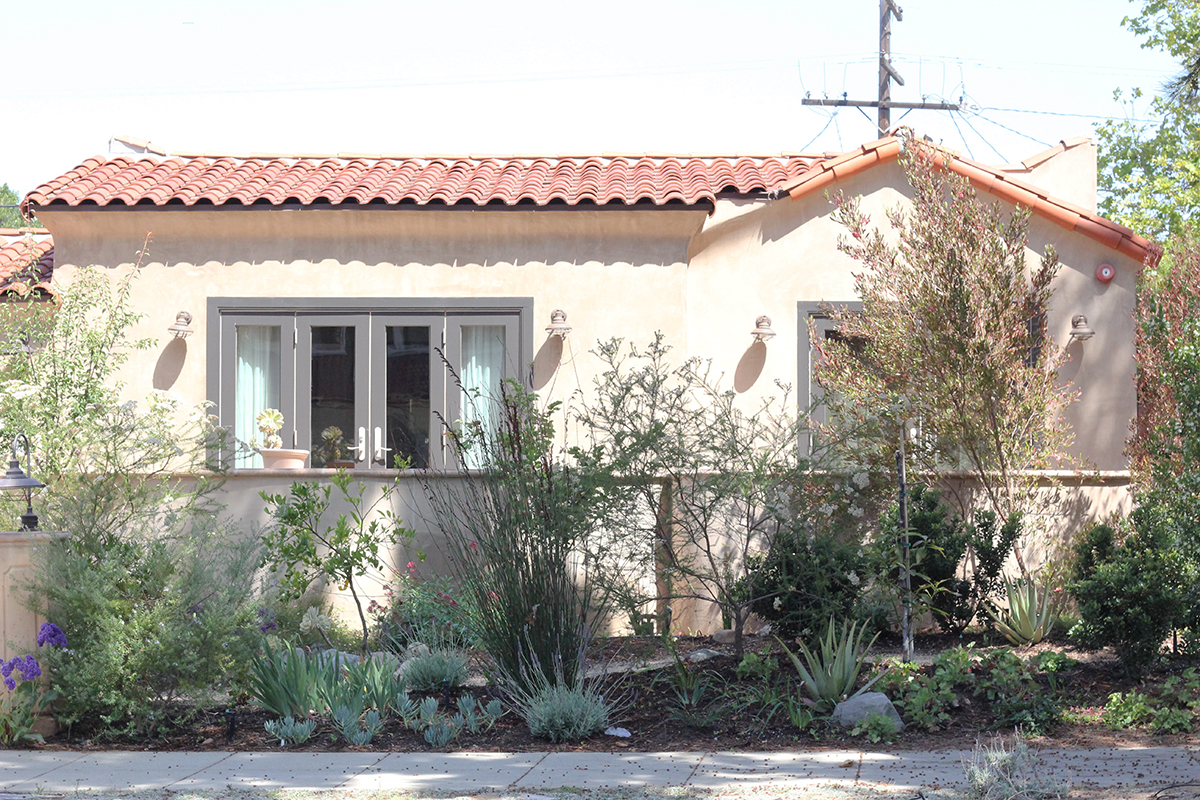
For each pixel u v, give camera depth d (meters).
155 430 10.98
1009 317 11.01
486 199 13.84
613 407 10.30
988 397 10.91
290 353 14.12
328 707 8.70
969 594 10.80
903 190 14.41
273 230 14.15
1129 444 12.95
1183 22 26.22
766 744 7.86
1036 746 7.54
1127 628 8.84
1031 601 10.42
